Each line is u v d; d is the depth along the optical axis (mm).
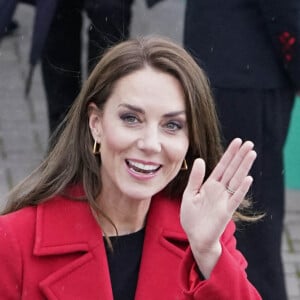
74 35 17203
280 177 14383
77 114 8758
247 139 14125
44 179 8859
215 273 8156
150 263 8836
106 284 8656
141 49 8391
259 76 14000
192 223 8227
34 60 16391
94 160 8750
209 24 14055
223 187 8172
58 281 8586
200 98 8492
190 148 8844
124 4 16531
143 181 8406
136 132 8320
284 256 17000
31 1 16594
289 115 14414
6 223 8688
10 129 20062
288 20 13586
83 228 8734
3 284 8555
